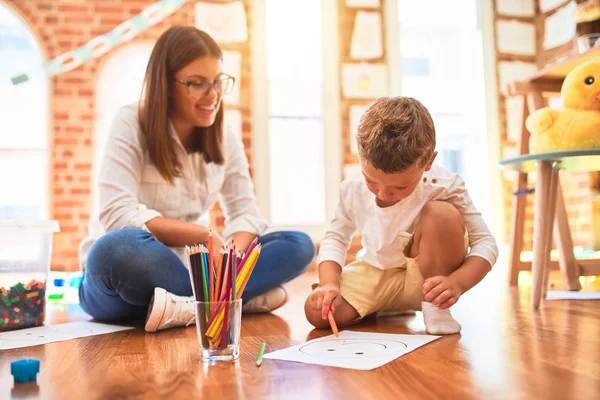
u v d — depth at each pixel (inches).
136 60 137.7
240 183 66.9
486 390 27.3
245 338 44.9
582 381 28.6
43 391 29.6
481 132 150.0
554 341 39.4
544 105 84.0
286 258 59.9
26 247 52.5
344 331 46.3
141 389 29.5
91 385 30.6
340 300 45.2
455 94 151.9
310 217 143.7
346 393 27.5
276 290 61.3
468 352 36.3
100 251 50.9
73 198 133.3
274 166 142.8
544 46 148.9
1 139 133.5
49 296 80.0
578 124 65.0
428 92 150.8
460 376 30.1
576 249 118.1
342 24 144.5
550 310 56.0
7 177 134.2
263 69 140.8
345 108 143.9
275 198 142.5
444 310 45.4
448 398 26.2
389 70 145.6
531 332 43.4
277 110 143.1
